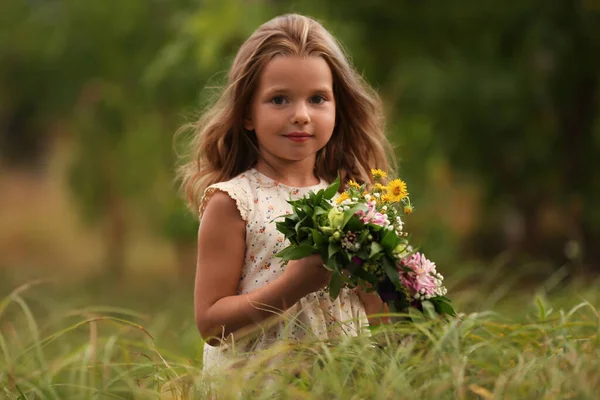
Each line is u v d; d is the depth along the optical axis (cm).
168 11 1417
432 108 1205
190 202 419
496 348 320
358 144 408
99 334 484
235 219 363
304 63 364
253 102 376
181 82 1289
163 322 546
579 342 344
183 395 321
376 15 1213
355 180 411
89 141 1488
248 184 372
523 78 1187
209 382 312
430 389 284
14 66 1644
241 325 348
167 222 1441
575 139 1254
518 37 1187
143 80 1316
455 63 1210
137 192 1457
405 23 1220
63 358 379
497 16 1183
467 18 1199
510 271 934
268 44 370
